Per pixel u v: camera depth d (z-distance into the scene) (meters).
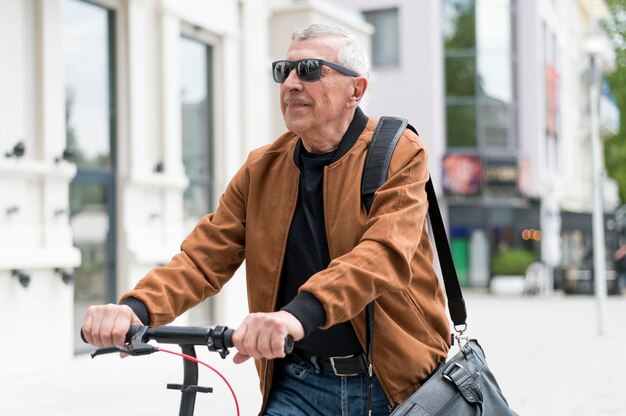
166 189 10.92
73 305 9.50
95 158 9.91
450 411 2.37
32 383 7.78
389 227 2.24
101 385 7.66
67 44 9.53
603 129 40.09
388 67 28.12
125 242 10.19
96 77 9.98
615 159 43.78
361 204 2.39
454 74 28.05
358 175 2.39
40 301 8.70
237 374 8.36
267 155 2.55
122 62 10.34
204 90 12.23
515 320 15.59
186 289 2.45
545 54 31.66
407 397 2.43
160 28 10.90
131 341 2.07
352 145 2.44
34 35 8.84
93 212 9.87
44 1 8.85
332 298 2.06
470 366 2.51
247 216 2.54
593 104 14.36
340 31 2.46
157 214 10.71
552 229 24.47
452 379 2.42
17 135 8.52
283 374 2.61
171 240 10.95
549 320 15.59
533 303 21.16
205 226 2.59
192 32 11.79
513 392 7.73
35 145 8.84
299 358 2.57
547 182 24.67
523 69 29.59
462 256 28.20
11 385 7.68
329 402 2.52
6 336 8.26
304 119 2.41
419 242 2.49
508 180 27.86
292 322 1.97
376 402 2.49
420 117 27.77
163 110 10.90
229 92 12.45
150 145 10.73
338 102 2.42
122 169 10.28
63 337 8.96
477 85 28.06
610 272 25.02
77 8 9.68
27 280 8.38
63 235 8.99
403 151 2.41
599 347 11.22
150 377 8.10
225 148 12.38
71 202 9.53
